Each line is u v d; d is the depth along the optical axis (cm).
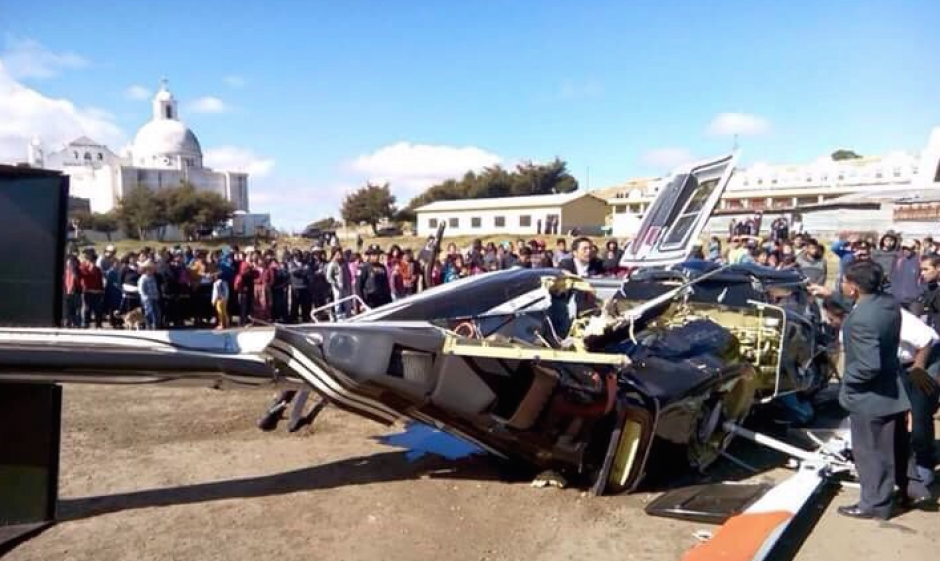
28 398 379
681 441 490
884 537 402
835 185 4975
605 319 454
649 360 503
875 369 410
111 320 1243
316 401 680
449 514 424
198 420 630
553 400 436
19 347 354
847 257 1014
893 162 4728
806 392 696
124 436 577
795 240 1205
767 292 688
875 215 2673
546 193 7700
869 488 427
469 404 425
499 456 514
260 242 5475
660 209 793
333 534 391
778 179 5238
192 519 408
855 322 416
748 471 527
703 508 421
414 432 598
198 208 6312
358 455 536
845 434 599
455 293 482
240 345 418
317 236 5584
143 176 8494
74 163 9869
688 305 669
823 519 430
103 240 5878
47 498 388
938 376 483
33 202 377
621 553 375
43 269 379
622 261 833
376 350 401
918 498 446
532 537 394
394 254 1340
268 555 363
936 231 2369
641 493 470
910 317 484
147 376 386
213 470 496
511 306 490
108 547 369
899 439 440
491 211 5084
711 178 702
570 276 533
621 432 455
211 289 1338
